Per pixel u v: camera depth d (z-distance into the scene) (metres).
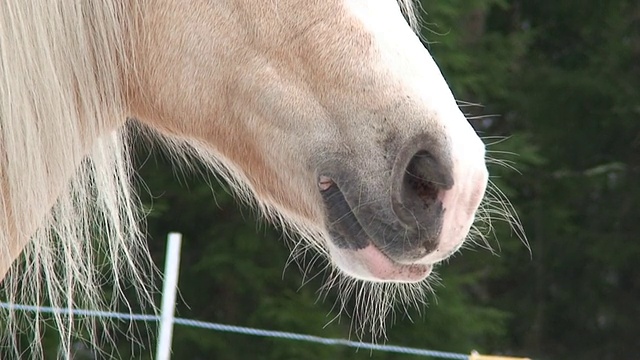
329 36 1.97
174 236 3.02
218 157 2.06
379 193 1.96
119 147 2.08
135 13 2.01
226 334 5.66
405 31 1.99
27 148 1.95
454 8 5.73
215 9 2.00
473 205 1.98
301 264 5.63
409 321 5.54
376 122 1.96
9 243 1.98
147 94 2.02
